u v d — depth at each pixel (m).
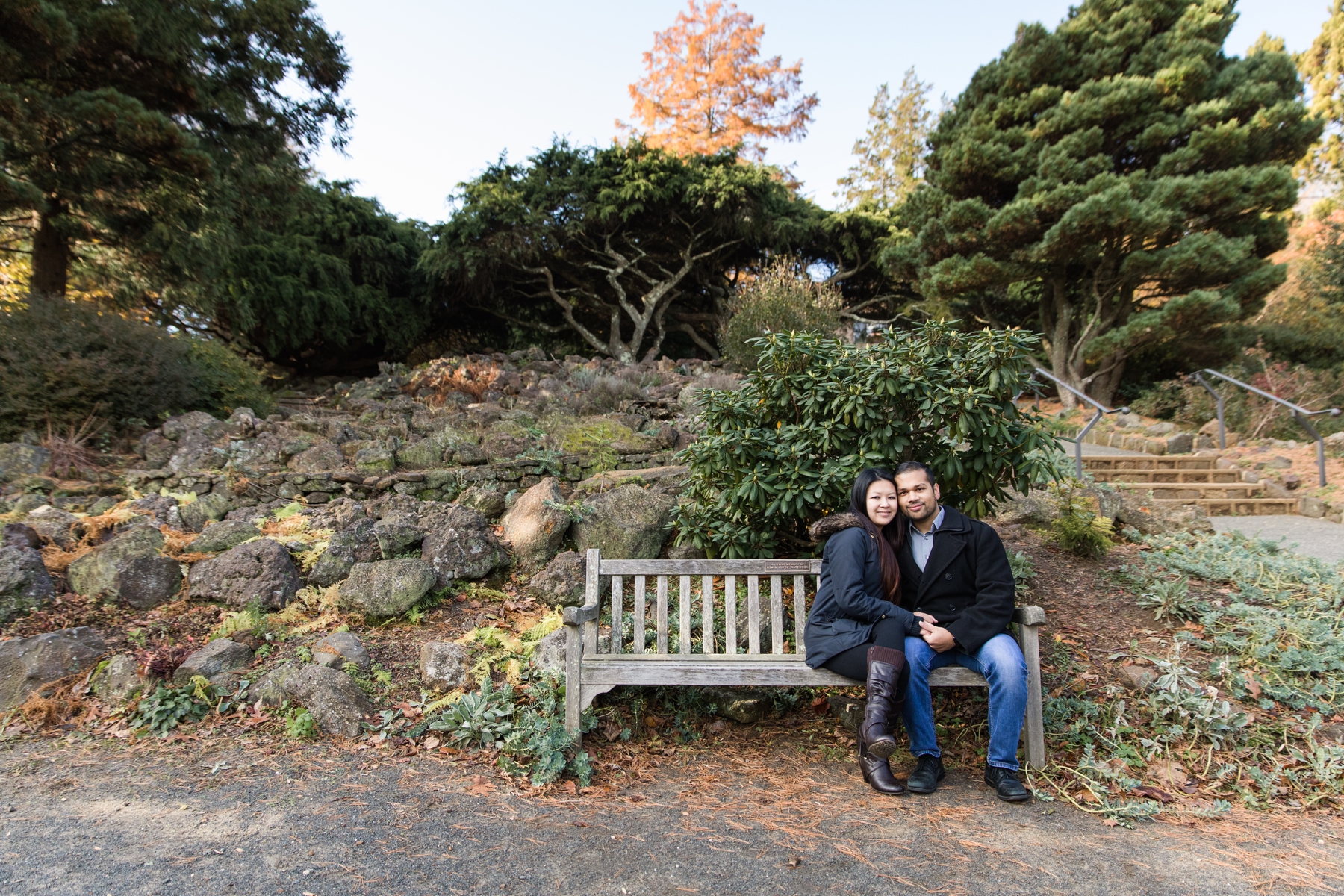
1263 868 2.54
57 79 9.25
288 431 6.90
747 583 4.33
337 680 3.56
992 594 3.18
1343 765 3.16
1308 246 17.14
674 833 2.73
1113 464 8.75
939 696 3.76
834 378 4.09
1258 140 12.65
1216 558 5.32
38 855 2.49
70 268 11.40
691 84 25.66
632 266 18.72
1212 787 3.09
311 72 12.32
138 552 4.60
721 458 4.16
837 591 3.23
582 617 3.31
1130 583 4.89
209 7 10.54
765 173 19.20
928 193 14.37
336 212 17.59
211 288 11.29
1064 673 3.80
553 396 9.16
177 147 8.94
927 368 3.90
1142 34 13.33
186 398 7.38
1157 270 12.12
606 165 18.41
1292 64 13.03
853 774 3.22
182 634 4.10
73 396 6.43
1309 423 8.32
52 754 3.23
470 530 4.74
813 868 2.51
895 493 3.40
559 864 2.50
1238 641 4.04
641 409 9.05
